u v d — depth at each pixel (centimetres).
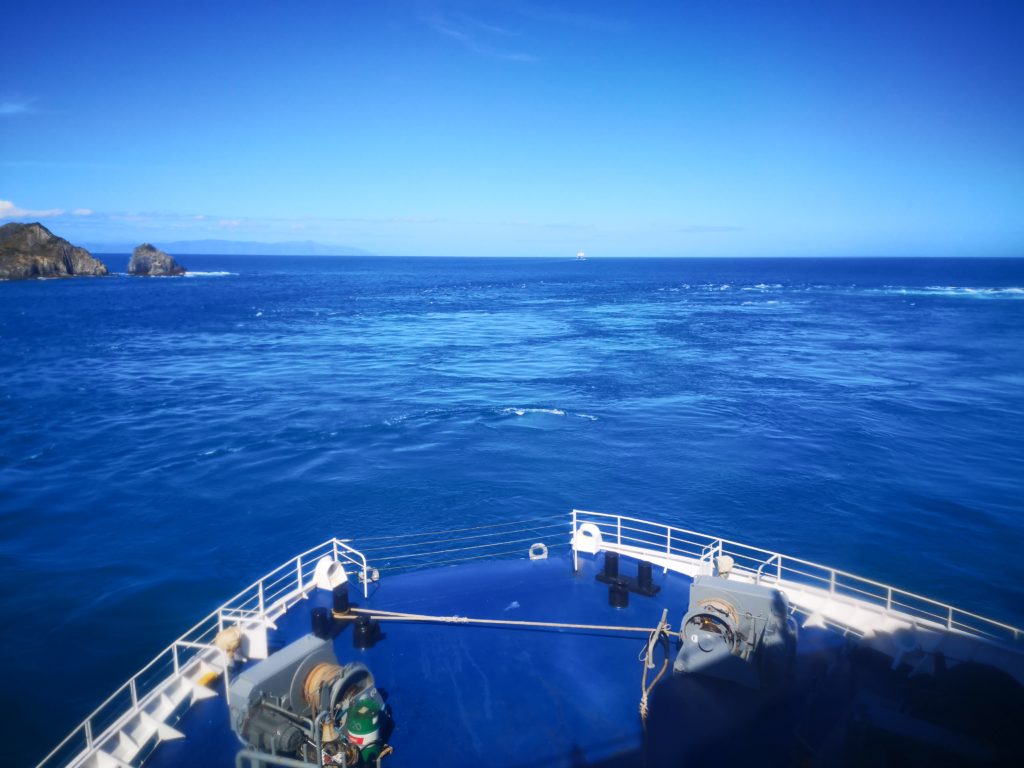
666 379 5466
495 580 1366
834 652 1079
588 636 1158
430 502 2945
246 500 2977
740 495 3033
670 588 1317
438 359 6406
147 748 918
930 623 1088
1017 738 748
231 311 10994
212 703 1004
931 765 697
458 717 957
